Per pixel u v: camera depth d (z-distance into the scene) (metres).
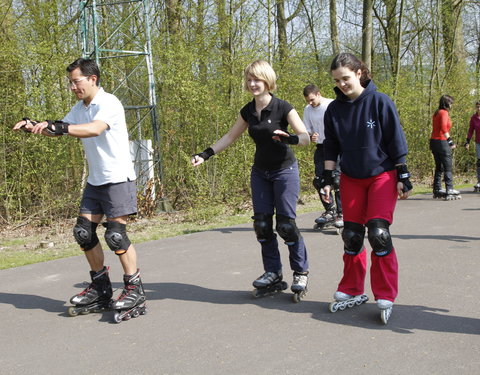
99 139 3.53
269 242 3.95
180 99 9.40
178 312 3.67
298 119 3.75
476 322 3.21
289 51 10.73
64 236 7.23
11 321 3.62
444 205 8.52
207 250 5.74
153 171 9.20
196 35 10.31
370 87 3.34
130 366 2.78
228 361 2.78
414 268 4.59
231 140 4.01
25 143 8.27
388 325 3.22
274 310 3.62
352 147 3.38
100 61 9.34
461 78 13.77
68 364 2.84
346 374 2.56
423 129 13.18
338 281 4.31
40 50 8.33
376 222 3.26
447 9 14.13
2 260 5.62
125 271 3.60
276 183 3.82
